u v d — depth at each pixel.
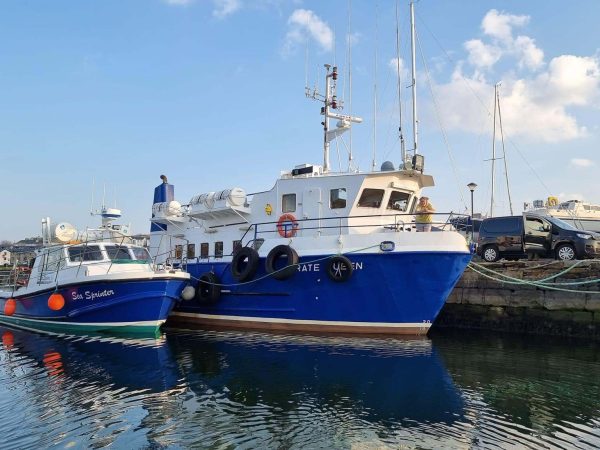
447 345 12.13
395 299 12.29
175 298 13.68
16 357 11.01
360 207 13.28
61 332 14.21
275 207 14.41
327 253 12.73
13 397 7.97
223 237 15.70
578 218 27.86
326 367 9.68
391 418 6.89
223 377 8.98
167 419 6.90
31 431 6.54
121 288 13.21
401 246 12.02
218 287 14.66
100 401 7.72
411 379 8.87
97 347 11.90
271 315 13.74
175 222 17.73
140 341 12.55
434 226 13.39
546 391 8.20
